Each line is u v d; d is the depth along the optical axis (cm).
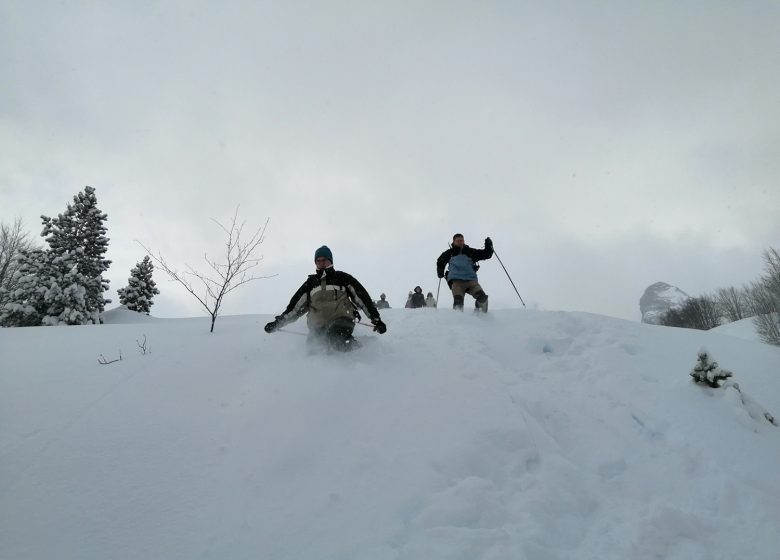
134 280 2892
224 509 212
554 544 206
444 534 201
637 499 244
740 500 233
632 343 479
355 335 449
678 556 200
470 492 227
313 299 402
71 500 204
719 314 5747
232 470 238
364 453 254
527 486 242
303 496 222
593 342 486
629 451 289
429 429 279
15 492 202
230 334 469
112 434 254
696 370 366
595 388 373
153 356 378
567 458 280
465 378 356
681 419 316
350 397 310
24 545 178
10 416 262
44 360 369
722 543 207
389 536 201
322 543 195
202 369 352
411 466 245
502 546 196
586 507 234
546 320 559
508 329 537
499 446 270
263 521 206
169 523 201
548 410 332
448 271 656
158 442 253
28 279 2002
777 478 256
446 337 472
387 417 290
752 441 292
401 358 393
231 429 272
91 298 2156
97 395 296
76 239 2236
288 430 270
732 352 468
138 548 186
